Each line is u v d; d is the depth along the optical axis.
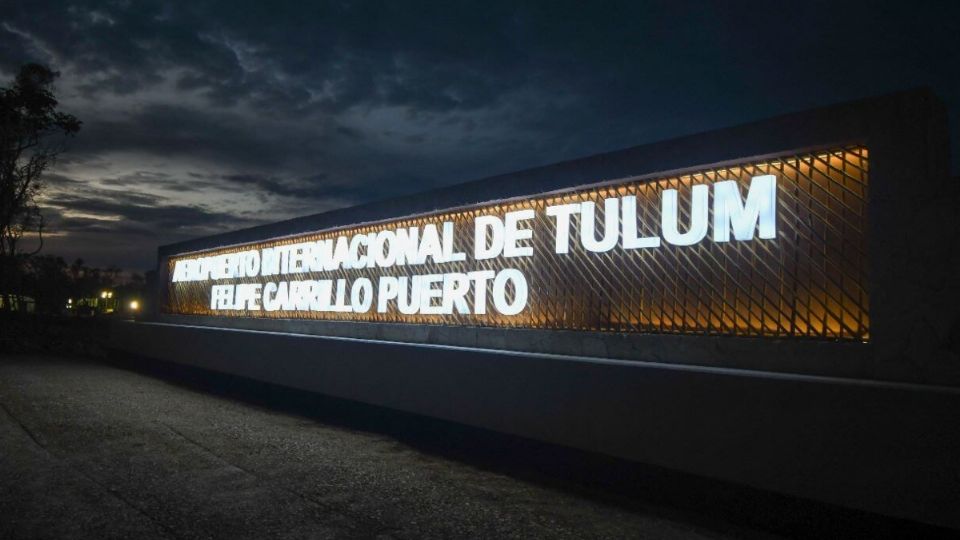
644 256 6.92
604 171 7.16
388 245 10.66
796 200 5.81
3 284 30.31
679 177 6.69
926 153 4.97
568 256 7.70
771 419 5.27
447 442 8.22
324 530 4.80
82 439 7.61
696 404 5.75
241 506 5.29
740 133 6.02
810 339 5.62
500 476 6.63
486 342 8.38
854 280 5.42
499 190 8.41
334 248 11.88
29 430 8.02
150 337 16.97
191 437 7.91
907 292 5.00
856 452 4.80
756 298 6.00
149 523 4.82
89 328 26.39
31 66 28.64
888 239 5.11
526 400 7.25
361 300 11.02
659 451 5.99
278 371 11.65
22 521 4.79
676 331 6.58
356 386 9.77
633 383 6.25
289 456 7.10
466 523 5.10
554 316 7.80
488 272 8.72
